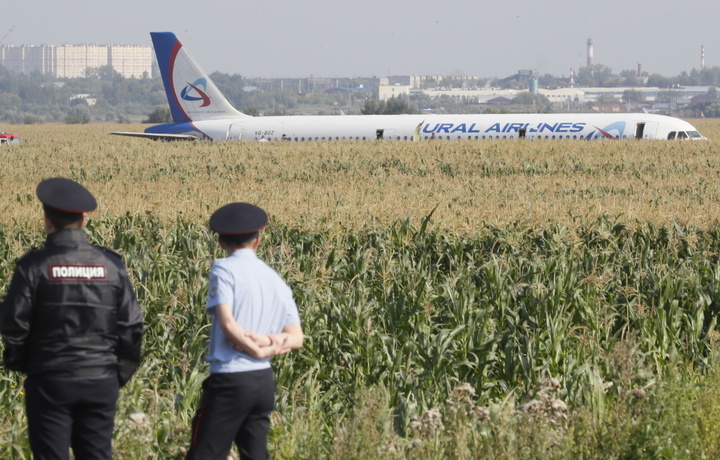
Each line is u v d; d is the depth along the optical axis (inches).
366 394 1291.8
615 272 2699.3
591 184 6008.9
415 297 2279.8
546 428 1211.2
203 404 1087.6
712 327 2097.7
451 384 1846.7
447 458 1208.2
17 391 1669.5
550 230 3395.7
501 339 1953.7
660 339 2058.3
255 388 1079.6
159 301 2169.0
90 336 1041.5
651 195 5172.2
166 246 3011.8
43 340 1030.4
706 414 1322.6
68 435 1043.3
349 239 3346.5
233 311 1079.0
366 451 1130.7
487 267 2491.4
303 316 2048.5
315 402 1680.6
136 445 1201.4
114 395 1067.3
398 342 2071.9
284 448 1269.7
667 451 1232.8
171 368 1870.1
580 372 1609.3
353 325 2048.5
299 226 3479.3
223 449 1080.8
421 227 3253.0
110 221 3703.3
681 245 3169.3
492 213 3710.6
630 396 1349.7
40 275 1029.8
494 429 1291.8
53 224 1061.1
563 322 2121.1
